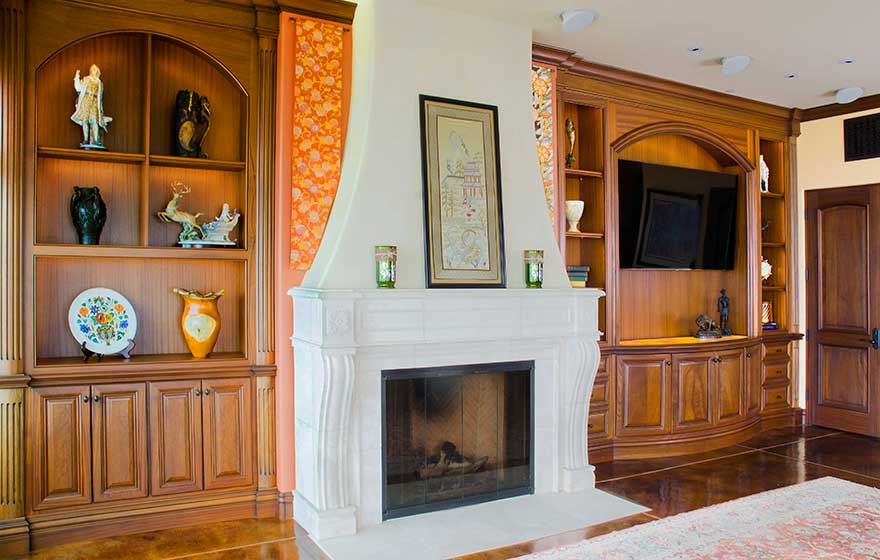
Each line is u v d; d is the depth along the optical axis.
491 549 3.36
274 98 3.89
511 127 4.23
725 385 5.59
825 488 4.39
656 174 5.45
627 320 5.63
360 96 3.87
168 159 3.71
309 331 3.60
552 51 4.64
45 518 3.38
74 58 3.71
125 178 3.84
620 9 4.00
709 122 5.78
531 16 4.13
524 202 4.23
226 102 4.06
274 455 3.88
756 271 6.05
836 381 6.16
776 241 6.43
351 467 3.62
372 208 3.72
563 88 4.87
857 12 4.02
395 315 3.67
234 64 3.85
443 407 3.95
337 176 4.00
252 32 3.89
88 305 3.67
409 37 3.90
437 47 3.99
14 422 3.28
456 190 3.95
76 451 3.46
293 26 3.88
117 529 3.54
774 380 6.25
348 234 3.65
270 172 3.88
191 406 3.73
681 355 5.32
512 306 4.04
